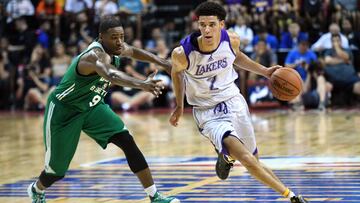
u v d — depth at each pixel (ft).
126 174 36.86
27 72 87.92
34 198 27.96
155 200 26.89
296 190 30.14
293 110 75.56
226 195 29.55
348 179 32.81
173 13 95.86
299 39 77.05
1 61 88.84
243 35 77.66
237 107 26.63
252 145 27.04
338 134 52.75
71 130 26.78
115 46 25.98
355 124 59.88
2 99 89.86
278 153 42.88
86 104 26.66
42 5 93.35
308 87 74.74
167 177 35.01
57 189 32.58
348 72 74.69
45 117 27.09
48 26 90.48
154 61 28.19
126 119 72.74
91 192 31.63
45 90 86.84
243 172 35.94
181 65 25.95
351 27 78.28
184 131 59.47
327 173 34.78
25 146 51.90
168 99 84.38
